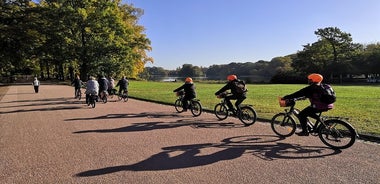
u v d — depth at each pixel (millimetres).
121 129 9789
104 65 44281
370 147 7340
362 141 7938
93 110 14836
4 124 11195
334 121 7270
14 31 45125
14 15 47062
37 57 50344
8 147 7738
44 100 20766
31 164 6340
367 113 12453
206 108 14219
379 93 24469
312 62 72375
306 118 7773
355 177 5414
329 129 7324
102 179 5434
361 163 6160
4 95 25875
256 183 5188
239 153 6938
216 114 11680
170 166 6094
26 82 59219
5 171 5953
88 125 10625
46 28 45969
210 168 5953
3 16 46344
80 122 11289
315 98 7465
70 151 7246
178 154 6891
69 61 47688
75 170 5918
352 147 7328
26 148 7605
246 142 7918
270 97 20906
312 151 7043
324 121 7434
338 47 72875
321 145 7539
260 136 8562
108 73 44656
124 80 19969
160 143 7863
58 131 9656
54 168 6059
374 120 10664
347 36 71375
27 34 45312
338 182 5195
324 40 73625
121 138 8492
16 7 47500
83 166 6141
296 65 74938
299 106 15172
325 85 7508
